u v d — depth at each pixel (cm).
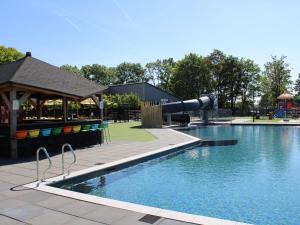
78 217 517
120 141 1628
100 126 1515
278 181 931
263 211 685
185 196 788
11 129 1113
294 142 1831
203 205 723
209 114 3750
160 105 2723
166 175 1000
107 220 502
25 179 781
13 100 1116
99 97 1638
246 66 6031
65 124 1358
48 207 567
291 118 4053
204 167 1124
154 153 1213
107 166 955
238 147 1627
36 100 1822
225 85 6084
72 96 1362
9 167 943
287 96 4466
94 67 8356
